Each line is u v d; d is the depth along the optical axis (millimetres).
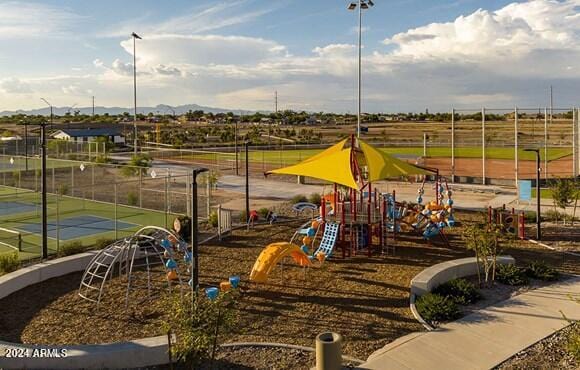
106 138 66562
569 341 9742
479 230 15133
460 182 37344
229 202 29891
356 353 10555
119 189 35375
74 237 22031
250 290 14508
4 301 13609
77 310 13016
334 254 18391
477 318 12273
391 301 13539
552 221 23516
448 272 14836
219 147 66562
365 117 163250
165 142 72312
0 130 95125
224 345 10719
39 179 40000
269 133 82375
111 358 9719
